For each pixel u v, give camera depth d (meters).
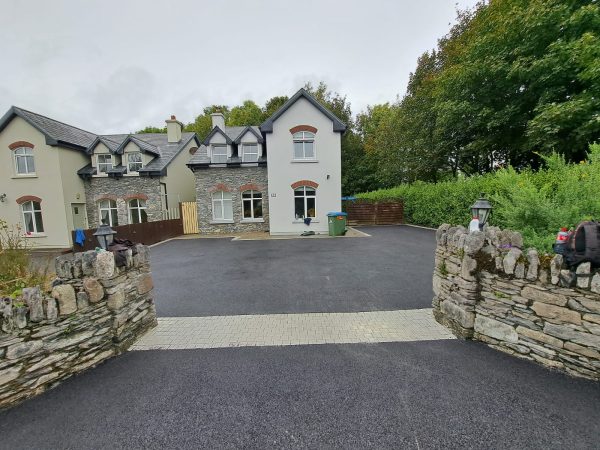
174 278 7.70
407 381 3.08
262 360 3.59
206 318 4.95
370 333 4.24
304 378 3.18
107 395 2.98
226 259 10.07
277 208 16.44
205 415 2.66
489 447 2.23
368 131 36.19
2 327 2.72
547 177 6.98
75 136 18.95
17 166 17.06
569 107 9.21
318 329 4.41
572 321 3.00
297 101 15.94
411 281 6.79
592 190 4.38
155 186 18.70
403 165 25.33
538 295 3.23
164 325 4.71
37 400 2.90
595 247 2.85
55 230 17.23
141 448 2.31
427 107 20.64
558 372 3.10
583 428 2.38
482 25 14.38
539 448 2.21
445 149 18.98
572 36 10.37
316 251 10.99
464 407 2.66
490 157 17.53
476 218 4.46
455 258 4.15
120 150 18.77
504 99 14.06
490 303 3.71
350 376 3.20
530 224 4.78
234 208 18.59
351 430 2.44
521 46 11.97
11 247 5.75
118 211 18.95
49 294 3.25
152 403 2.85
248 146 18.42
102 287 3.64
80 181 18.52
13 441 2.40
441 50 21.66
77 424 2.58
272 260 9.60
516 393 2.82
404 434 2.38
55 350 3.13
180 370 3.42
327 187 16.33
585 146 9.99
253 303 5.61
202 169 18.44
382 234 15.41
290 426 2.50
